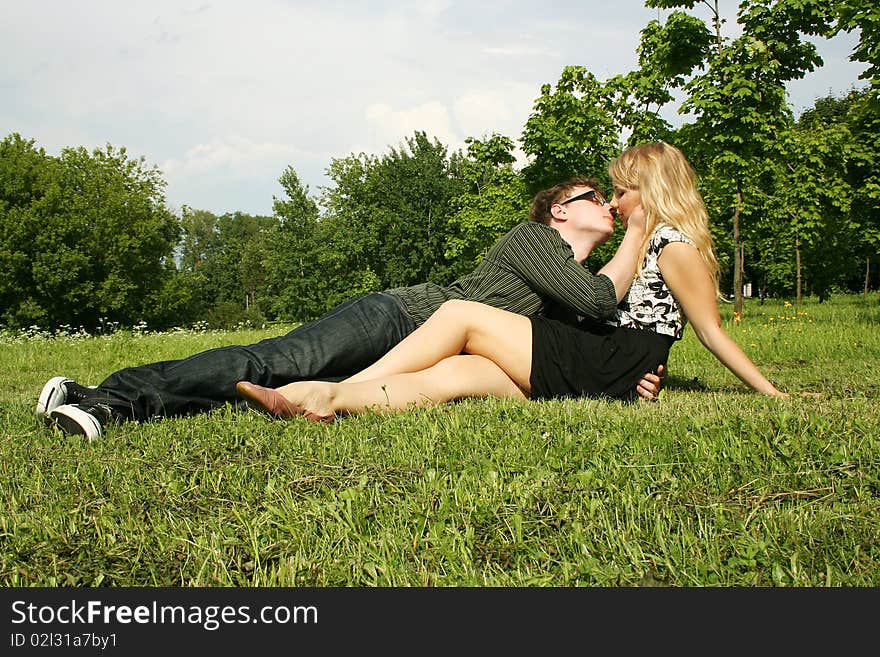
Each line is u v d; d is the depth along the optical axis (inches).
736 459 89.5
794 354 280.4
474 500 77.7
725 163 594.9
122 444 107.5
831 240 1027.9
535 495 78.7
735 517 73.7
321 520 74.5
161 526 74.1
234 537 71.2
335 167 1742.1
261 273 3280.0
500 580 63.4
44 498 83.4
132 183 1774.1
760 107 586.2
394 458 94.4
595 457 90.7
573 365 137.1
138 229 1702.8
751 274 1489.9
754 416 108.6
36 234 1569.9
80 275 1635.1
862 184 832.3
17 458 100.7
